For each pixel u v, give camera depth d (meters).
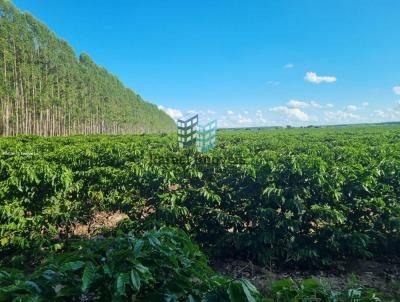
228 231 7.29
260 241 6.42
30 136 23.25
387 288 5.42
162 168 7.71
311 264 6.45
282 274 6.19
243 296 1.75
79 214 7.90
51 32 65.56
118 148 11.70
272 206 6.95
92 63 99.12
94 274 1.76
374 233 6.76
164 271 1.97
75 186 7.80
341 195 6.73
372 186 6.89
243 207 7.25
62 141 19.73
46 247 6.88
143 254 1.89
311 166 6.96
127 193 7.71
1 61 48.97
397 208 6.70
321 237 6.53
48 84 60.72
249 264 6.52
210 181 7.82
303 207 6.55
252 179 6.94
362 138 20.42
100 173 8.27
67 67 72.44
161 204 7.03
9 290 1.70
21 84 52.78
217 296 1.81
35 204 7.57
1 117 49.88
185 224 7.03
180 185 7.71
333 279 5.93
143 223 6.98
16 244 6.61
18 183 7.09
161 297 1.84
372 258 6.77
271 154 8.14
